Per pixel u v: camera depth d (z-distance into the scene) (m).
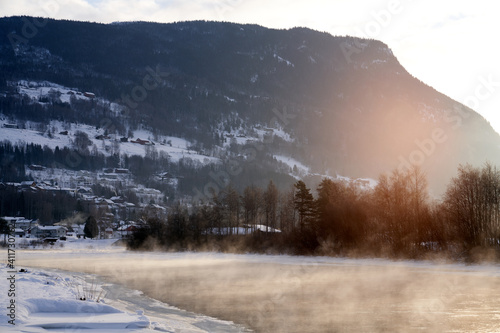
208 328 24.77
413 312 29.92
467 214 71.56
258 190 140.12
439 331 24.52
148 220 131.38
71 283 40.34
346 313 29.67
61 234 188.62
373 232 85.31
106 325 20.77
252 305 32.66
